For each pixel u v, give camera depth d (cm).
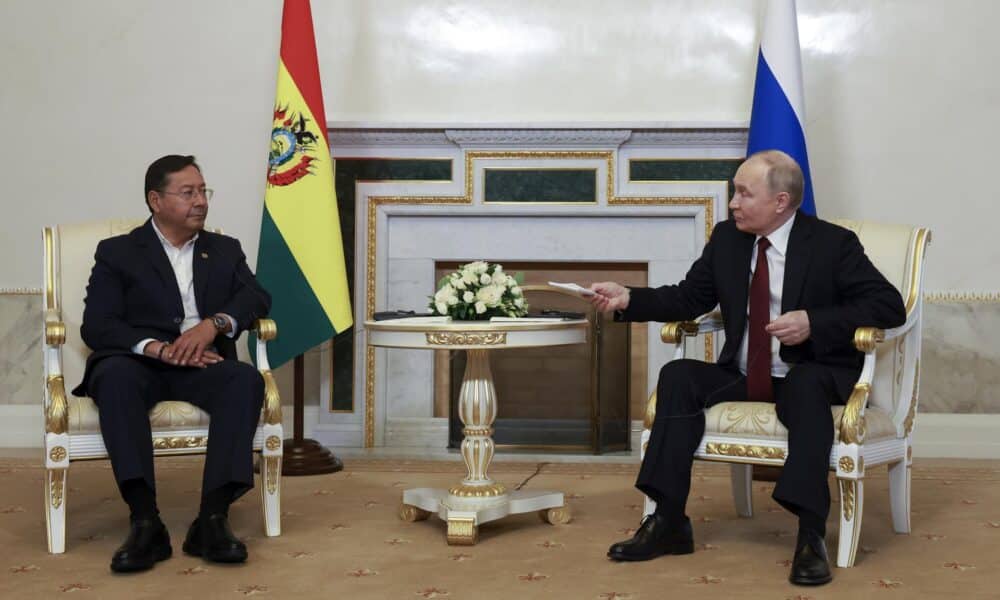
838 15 500
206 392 319
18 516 360
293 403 511
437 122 495
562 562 303
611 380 504
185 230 345
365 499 396
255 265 511
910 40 497
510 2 511
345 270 468
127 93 514
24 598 267
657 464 309
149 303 339
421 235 509
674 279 503
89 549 318
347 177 505
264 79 511
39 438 517
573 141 498
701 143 496
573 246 505
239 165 511
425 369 508
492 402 351
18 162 517
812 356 317
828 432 291
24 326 518
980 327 498
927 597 266
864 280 312
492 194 503
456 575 289
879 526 350
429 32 512
